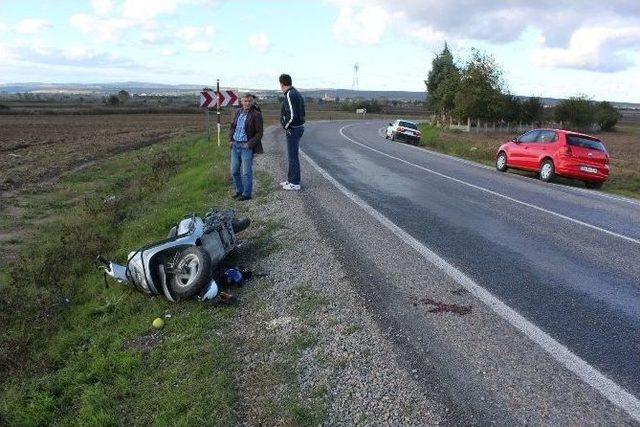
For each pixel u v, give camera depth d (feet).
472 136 138.51
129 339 17.84
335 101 602.44
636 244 26.27
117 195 45.62
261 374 14.53
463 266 21.53
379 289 18.94
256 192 37.01
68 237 31.91
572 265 22.29
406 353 14.53
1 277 26.25
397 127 108.17
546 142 54.80
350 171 48.62
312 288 19.56
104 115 227.20
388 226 27.66
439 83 194.80
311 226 27.09
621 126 263.70
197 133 116.47
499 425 11.50
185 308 19.40
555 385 12.92
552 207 35.78
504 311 17.13
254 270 22.45
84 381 15.74
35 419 14.25
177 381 14.78
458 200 36.19
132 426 13.39
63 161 67.51
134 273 20.40
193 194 38.78
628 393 12.63
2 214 39.99
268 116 218.59
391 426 11.86
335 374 13.99
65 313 21.54
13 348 18.19
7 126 147.64
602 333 15.79
